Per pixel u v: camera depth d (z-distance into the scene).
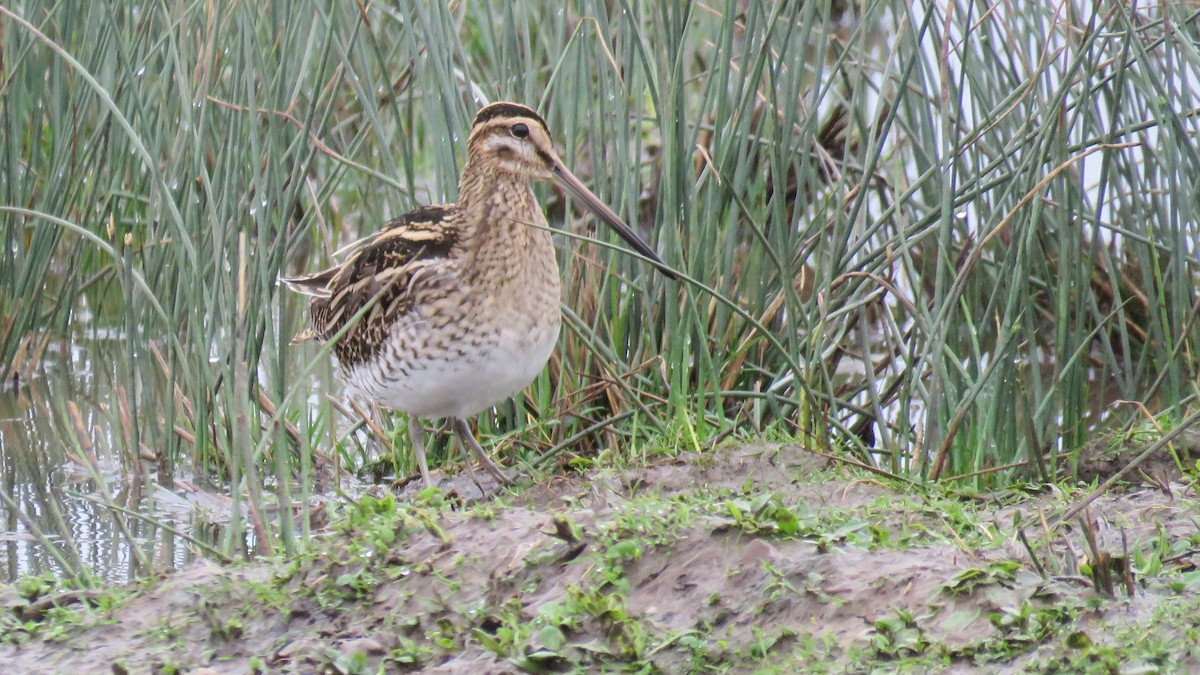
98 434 12.36
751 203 11.27
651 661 6.76
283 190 10.75
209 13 9.85
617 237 11.07
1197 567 7.11
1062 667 6.13
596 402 11.54
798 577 7.05
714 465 9.95
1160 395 11.50
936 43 10.98
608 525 7.70
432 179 15.97
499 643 6.95
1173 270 10.73
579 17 11.32
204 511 10.51
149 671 7.20
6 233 13.16
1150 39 11.25
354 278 10.21
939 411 10.28
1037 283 12.65
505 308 9.70
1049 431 10.53
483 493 10.55
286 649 7.31
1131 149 11.55
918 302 10.42
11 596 8.15
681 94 10.47
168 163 10.91
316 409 12.86
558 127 12.26
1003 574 6.76
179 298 11.49
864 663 6.45
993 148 11.77
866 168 10.41
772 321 11.89
